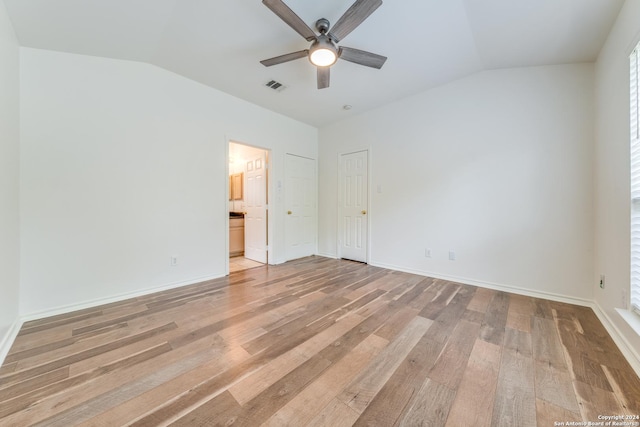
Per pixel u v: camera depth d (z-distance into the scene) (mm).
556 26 2000
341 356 1574
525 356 1574
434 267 3295
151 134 2709
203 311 2242
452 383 1339
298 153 4406
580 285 2416
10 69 1841
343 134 4328
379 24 2115
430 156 3293
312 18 2029
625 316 1646
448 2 1880
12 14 1794
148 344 1703
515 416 1131
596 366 1474
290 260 4324
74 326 1960
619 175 1839
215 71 2826
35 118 2098
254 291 2771
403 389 1295
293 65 2707
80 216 2312
